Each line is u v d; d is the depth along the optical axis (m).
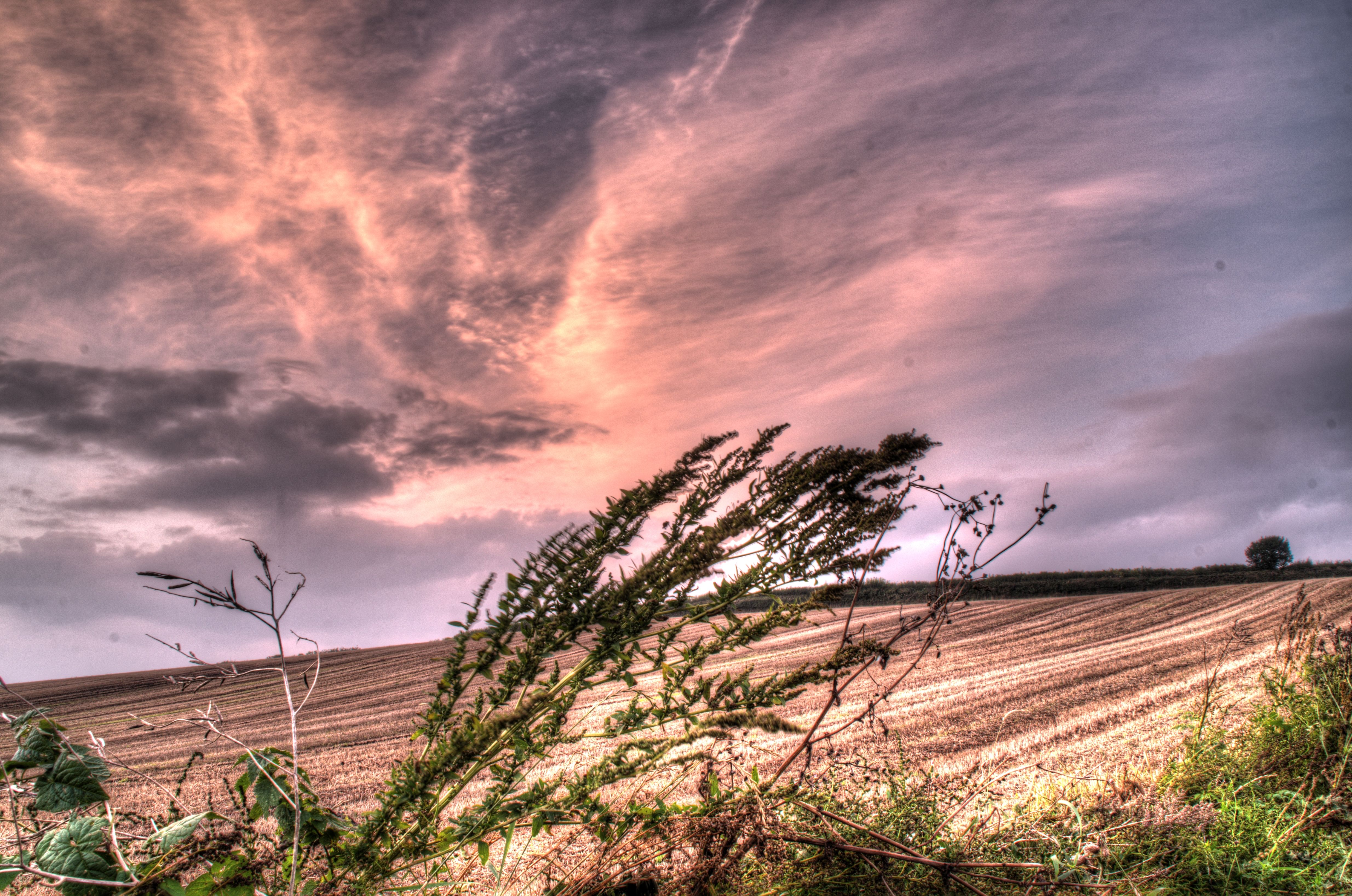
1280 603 20.00
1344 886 2.89
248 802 3.93
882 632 18.53
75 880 1.68
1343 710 4.22
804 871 2.62
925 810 3.15
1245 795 3.77
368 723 13.43
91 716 17.34
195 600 1.71
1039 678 12.41
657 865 2.64
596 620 1.99
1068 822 3.46
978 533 2.69
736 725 2.12
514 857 3.04
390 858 1.99
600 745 7.25
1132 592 27.66
